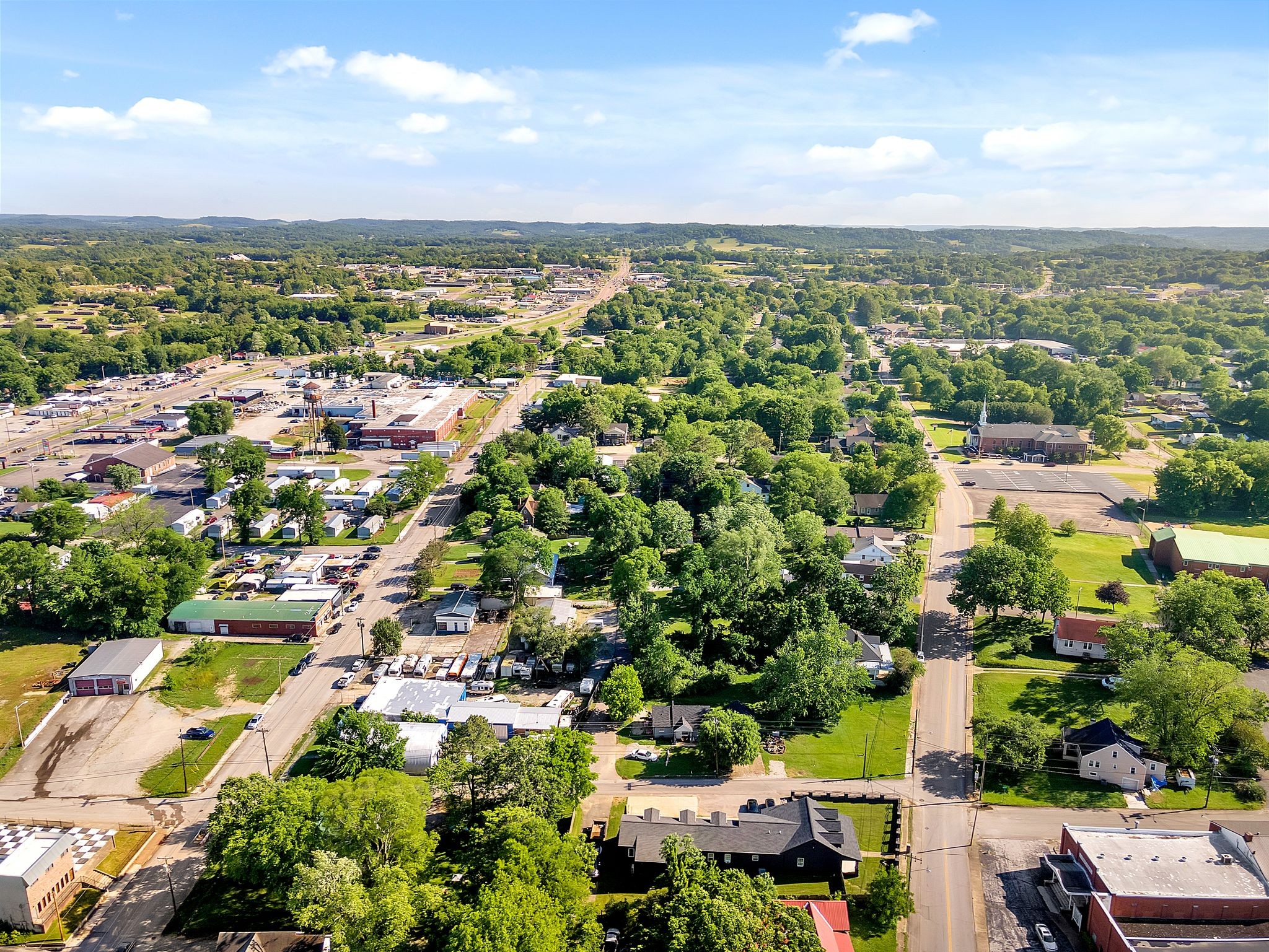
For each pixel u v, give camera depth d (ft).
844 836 323.37
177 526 646.74
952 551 625.41
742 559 501.15
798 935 244.42
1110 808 357.41
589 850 308.19
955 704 431.43
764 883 268.82
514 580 519.60
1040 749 372.99
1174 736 377.71
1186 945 273.54
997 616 499.92
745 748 375.04
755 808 348.38
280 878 282.15
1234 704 372.17
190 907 300.61
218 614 495.00
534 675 451.53
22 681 437.58
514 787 326.44
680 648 474.08
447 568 586.45
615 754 389.60
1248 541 586.45
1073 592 553.23
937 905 305.12
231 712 418.10
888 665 453.17
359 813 286.05
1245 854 311.27
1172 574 584.81
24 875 285.02
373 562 600.80
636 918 273.33
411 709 406.41
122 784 365.81
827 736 405.18
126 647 456.86
